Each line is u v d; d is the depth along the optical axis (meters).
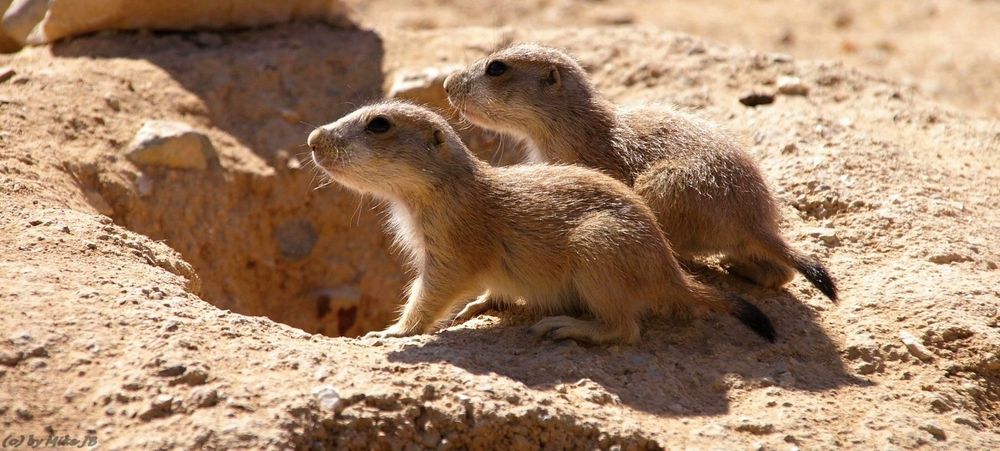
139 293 9.04
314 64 15.94
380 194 10.34
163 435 7.35
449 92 12.76
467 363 8.83
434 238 10.05
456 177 9.98
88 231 10.26
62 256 9.55
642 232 9.55
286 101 15.23
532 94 12.23
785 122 14.28
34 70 14.34
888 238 11.72
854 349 9.77
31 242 9.67
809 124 14.23
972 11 29.17
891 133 14.70
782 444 8.31
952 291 10.48
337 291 14.59
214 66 15.38
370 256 14.88
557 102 12.20
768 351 9.69
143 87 14.53
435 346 9.35
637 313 9.88
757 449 8.20
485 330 9.96
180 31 16.30
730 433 8.38
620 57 16.78
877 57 24.64
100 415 7.49
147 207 13.01
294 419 7.61
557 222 9.75
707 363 9.45
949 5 29.62
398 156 9.91
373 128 9.97
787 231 11.95
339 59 16.16
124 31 16.06
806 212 12.41
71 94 13.73
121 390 7.67
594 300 9.57
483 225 9.94
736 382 9.15
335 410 7.75
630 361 9.30
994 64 24.16
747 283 11.00
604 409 8.40
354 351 8.91
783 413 8.71
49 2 16.52
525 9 26.48
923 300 10.37
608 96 15.91
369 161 9.92
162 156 13.38
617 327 9.59
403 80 15.37
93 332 8.23
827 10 29.05
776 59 16.75
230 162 14.16
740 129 14.36
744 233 10.44
